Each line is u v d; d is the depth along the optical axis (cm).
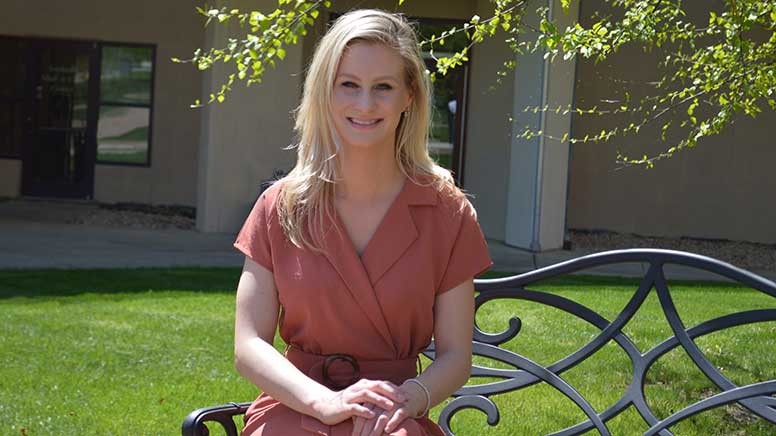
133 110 1539
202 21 1514
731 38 456
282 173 1162
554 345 618
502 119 1279
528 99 1167
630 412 496
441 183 292
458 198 293
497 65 1274
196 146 1534
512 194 1209
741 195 1347
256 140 1242
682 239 1351
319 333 281
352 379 281
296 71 1245
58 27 1534
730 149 1342
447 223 288
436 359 285
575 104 1181
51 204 1504
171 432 465
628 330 654
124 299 770
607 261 327
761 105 1327
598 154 1359
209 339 641
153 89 1530
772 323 689
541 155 1157
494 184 1295
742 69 460
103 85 1540
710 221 1355
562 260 1118
